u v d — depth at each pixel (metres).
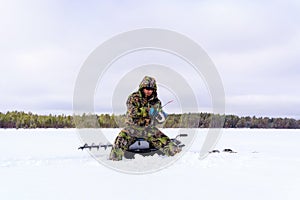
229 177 4.51
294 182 4.17
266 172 4.97
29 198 3.26
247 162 6.08
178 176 4.59
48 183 4.01
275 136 14.02
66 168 5.25
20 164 5.64
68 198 3.27
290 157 6.86
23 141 10.67
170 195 3.43
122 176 4.56
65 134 14.77
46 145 9.22
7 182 4.07
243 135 14.62
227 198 3.32
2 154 7.02
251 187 3.85
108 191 3.59
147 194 3.46
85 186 3.85
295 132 17.72
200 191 3.62
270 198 3.34
